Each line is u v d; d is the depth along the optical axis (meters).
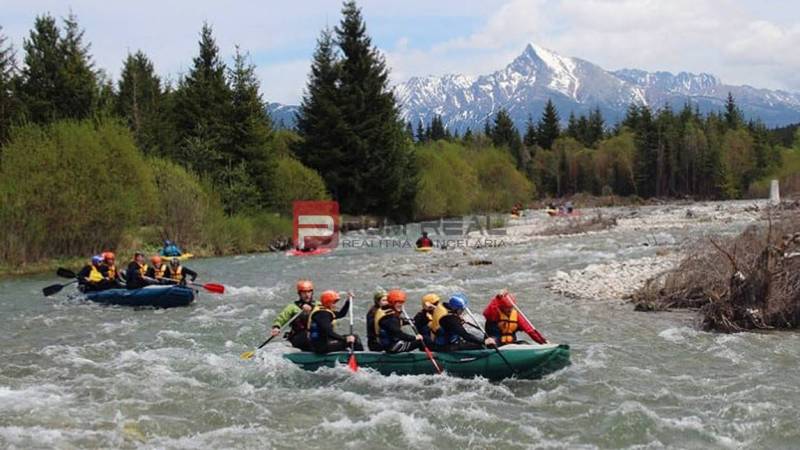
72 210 27.91
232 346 13.38
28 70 42.56
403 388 10.19
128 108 53.25
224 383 10.65
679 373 10.62
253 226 36.66
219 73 45.00
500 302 11.09
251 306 17.98
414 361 10.62
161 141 46.91
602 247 28.98
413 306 17.09
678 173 98.31
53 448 7.89
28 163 27.42
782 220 18.38
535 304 16.48
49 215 27.64
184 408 9.45
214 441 8.19
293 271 25.53
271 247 35.94
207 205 34.22
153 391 10.20
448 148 70.50
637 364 11.18
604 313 15.11
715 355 11.48
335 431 8.46
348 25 50.38
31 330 15.22
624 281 18.27
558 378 10.44
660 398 9.45
